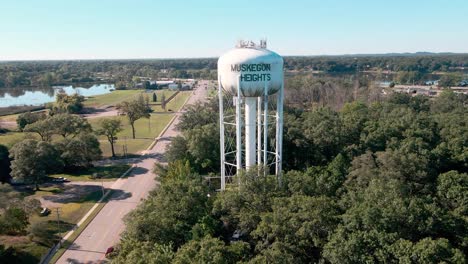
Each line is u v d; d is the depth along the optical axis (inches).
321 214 1466.5
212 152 2881.4
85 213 2427.4
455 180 1932.8
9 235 2082.9
